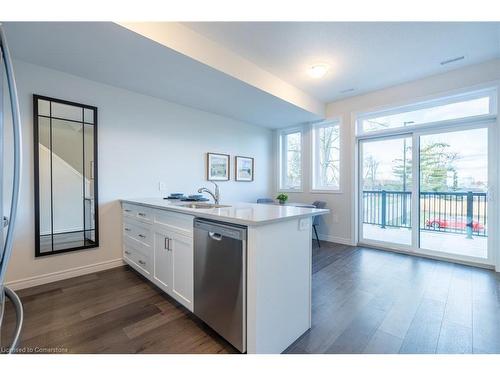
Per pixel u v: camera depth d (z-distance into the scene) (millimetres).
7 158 2162
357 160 4047
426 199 3432
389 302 2104
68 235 2594
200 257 1681
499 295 2215
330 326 1766
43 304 2037
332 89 3654
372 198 4020
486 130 2963
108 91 2840
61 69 2439
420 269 2891
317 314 1924
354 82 3402
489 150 2938
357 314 1920
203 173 3879
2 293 794
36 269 2400
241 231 1382
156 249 2227
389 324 1781
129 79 2674
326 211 1859
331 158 4438
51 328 1706
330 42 2416
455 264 3066
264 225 1388
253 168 4750
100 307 2000
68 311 1933
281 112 3922
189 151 3676
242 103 3469
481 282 2506
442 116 3262
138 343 1558
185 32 2158
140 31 1863
